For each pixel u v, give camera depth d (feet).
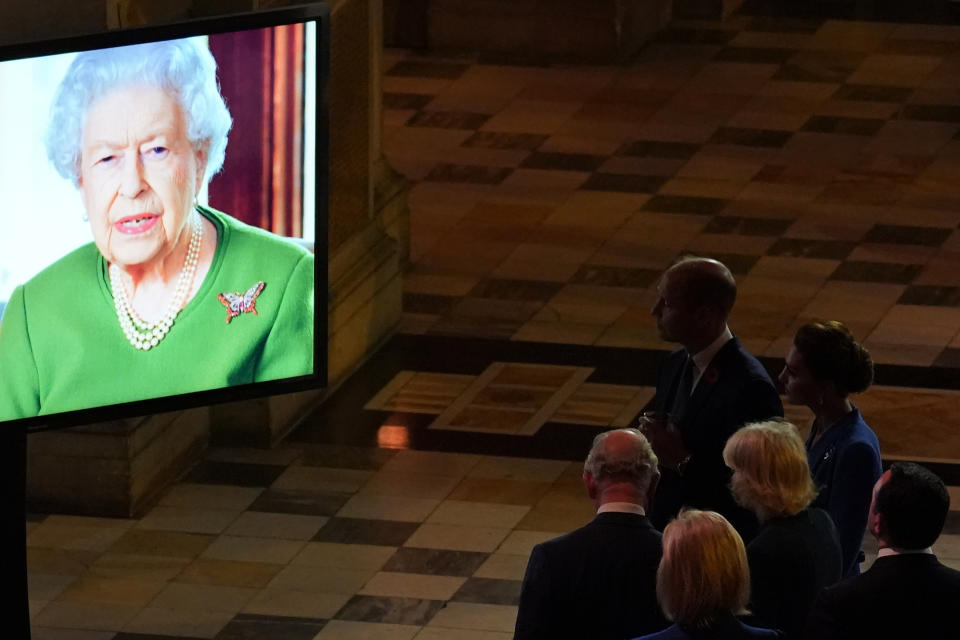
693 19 120.57
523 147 97.81
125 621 53.57
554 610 35.65
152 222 47.78
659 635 32.01
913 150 97.04
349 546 58.44
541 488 62.59
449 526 59.77
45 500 60.75
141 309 48.37
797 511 36.78
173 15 59.82
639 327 76.07
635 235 85.92
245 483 63.00
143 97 46.78
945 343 74.23
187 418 63.93
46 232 46.52
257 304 50.11
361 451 65.51
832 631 34.09
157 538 59.06
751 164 95.09
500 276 81.35
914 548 34.27
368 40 73.00
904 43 115.55
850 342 42.09
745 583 31.94
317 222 50.42
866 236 85.51
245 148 48.75
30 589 55.62
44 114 45.62
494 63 112.06
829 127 100.63
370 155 73.67
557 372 71.87
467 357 73.31
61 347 47.60
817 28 118.73
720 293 43.19
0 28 52.24
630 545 35.68
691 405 43.86
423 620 53.47
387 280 74.49
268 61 48.62
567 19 111.86
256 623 53.42
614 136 99.45
